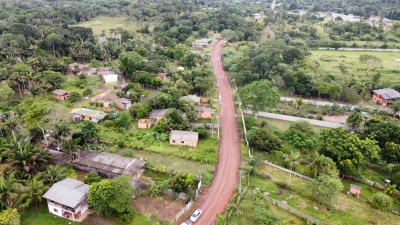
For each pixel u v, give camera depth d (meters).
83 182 67.38
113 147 85.06
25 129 84.88
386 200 63.47
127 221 60.09
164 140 90.00
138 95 114.94
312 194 68.31
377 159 78.56
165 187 68.12
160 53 169.75
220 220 60.53
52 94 120.31
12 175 63.59
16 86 121.62
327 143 79.38
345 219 62.72
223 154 85.00
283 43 176.00
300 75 126.56
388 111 110.44
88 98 117.56
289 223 61.56
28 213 62.38
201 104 115.00
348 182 74.44
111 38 198.38
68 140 75.12
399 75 147.12
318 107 115.12
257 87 99.81
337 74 143.88
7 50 144.88
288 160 78.00
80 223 60.31
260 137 85.75
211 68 157.62
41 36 179.12
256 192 69.56
